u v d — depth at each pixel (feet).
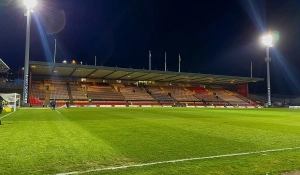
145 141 29.12
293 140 31.55
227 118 67.56
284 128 44.91
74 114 75.00
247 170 17.70
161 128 42.14
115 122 51.60
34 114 71.72
